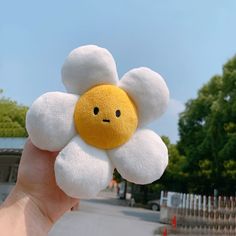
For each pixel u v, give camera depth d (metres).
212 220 1.87
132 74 0.24
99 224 1.95
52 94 0.23
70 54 0.24
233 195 2.93
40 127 0.22
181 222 2.08
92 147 0.22
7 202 0.24
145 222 2.45
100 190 0.22
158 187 4.27
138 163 0.23
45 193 0.24
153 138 0.24
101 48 0.24
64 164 0.21
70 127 0.22
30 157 0.24
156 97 0.24
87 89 0.24
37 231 0.23
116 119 0.22
